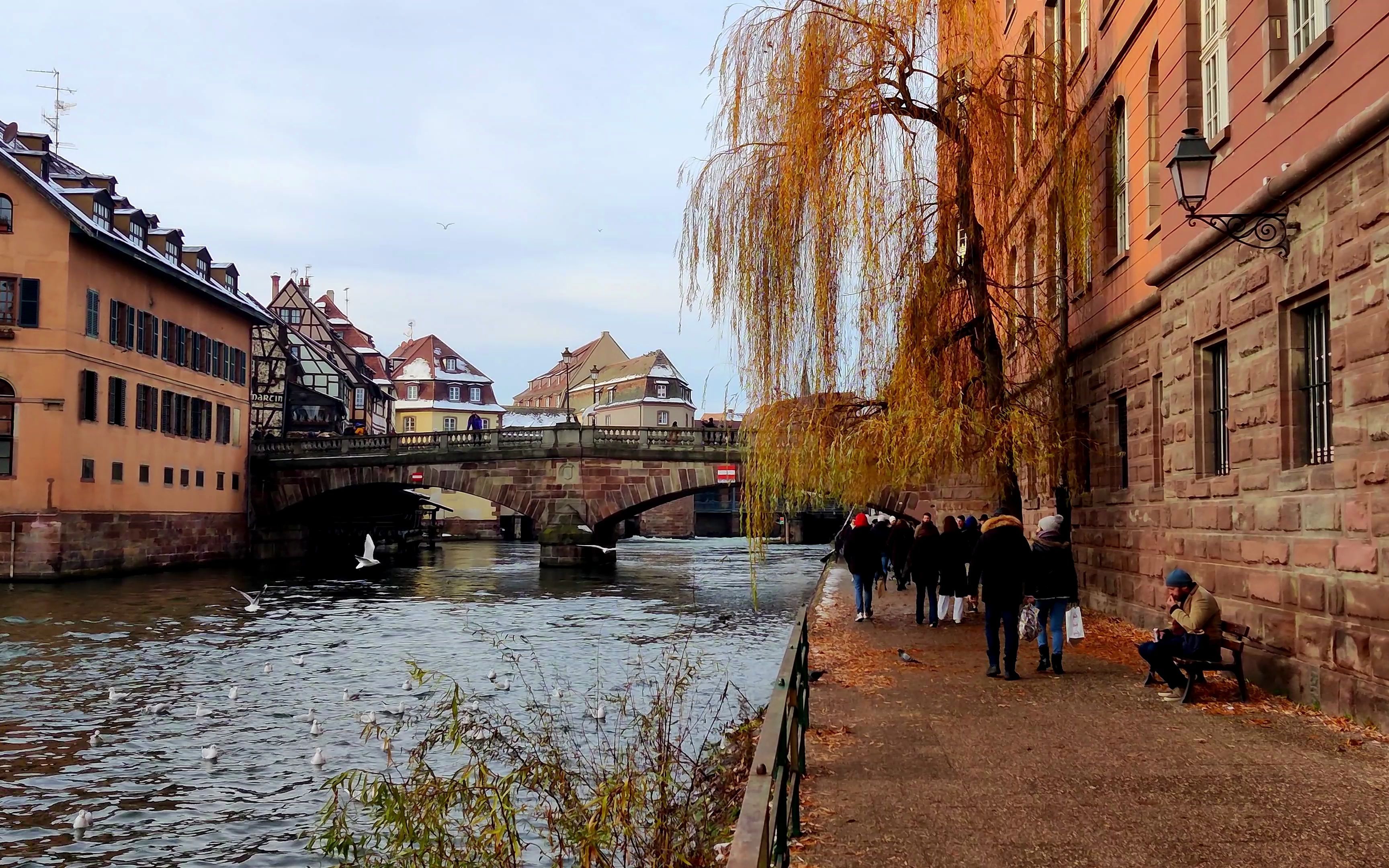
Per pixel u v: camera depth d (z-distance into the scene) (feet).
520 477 162.30
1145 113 50.83
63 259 122.72
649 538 304.71
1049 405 59.82
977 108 54.49
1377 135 27.99
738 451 57.88
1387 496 27.66
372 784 25.30
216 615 94.99
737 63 56.85
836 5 54.95
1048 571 40.40
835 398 54.70
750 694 52.65
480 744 30.71
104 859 33.47
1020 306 58.95
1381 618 28.07
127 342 137.90
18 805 38.81
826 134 53.21
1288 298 33.37
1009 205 56.49
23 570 120.47
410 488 187.62
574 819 23.66
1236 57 37.35
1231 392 37.93
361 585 129.70
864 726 31.48
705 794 27.37
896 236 54.13
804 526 279.08
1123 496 55.26
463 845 25.63
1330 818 21.36
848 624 60.70
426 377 358.84
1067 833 20.84
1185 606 34.81
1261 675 35.40
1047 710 33.06
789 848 20.31
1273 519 34.47
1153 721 30.96
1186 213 42.86
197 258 162.91
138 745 46.91
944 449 52.16
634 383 370.73
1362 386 28.86
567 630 84.94
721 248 55.83
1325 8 31.60
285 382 226.58
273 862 33.17
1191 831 20.74
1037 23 73.31
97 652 72.69
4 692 58.70
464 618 93.30
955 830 21.22
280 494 178.40
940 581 60.54
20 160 125.39
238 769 43.24
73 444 124.47
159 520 146.82
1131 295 53.62
